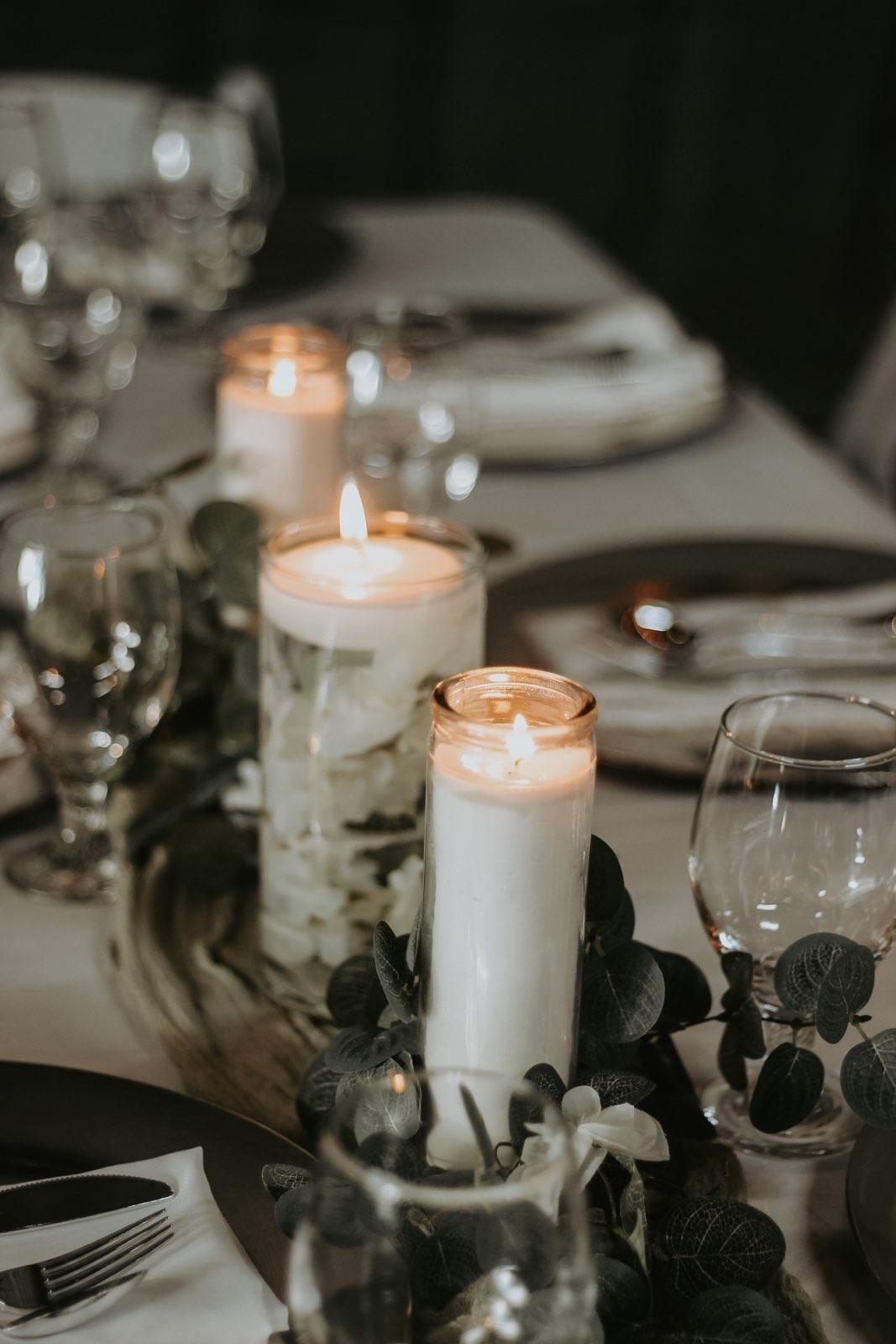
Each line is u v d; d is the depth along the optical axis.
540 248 1.79
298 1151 0.50
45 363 1.18
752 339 3.42
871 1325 0.47
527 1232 0.34
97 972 0.65
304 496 0.82
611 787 0.79
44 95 2.12
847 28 3.13
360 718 0.58
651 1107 0.52
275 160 1.92
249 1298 0.44
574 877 0.47
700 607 0.94
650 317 1.39
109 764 0.70
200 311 1.48
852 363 3.42
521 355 1.29
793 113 3.21
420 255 1.72
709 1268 0.44
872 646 0.89
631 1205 0.44
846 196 3.32
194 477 1.14
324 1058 0.51
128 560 0.65
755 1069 0.58
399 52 2.94
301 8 2.85
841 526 1.14
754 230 3.32
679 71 3.11
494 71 3.01
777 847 0.53
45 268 1.17
